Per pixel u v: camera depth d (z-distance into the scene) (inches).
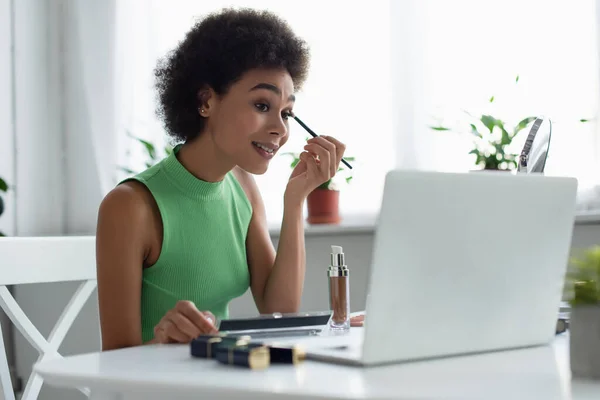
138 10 103.9
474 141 87.6
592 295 29.2
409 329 32.7
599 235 80.8
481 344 35.6
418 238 32.1
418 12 93.0
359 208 96.0
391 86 94.1
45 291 104.5
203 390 27.7
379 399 24.8
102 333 50.9
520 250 35.6
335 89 97.0
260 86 53.5
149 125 103.5
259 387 27.0
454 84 91.9
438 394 25.8
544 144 59.5
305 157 62.5
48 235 106.7
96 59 104.5
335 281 44.2
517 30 89.1
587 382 28.5
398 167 93.4
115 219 51.8
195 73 54.5
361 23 96.1
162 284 55.7
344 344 37.6
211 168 56.2
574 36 86.4
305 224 93.6
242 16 55.5
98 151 104.2
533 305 37.1
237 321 42.6
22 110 105.9
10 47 104.8
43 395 104.6
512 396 25.7
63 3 107.7
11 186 104.7
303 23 98.1
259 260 64.2
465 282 34.0
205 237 56.6
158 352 37.5
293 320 43.9
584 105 85.8
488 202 33.9
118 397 32.2
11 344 106.0
